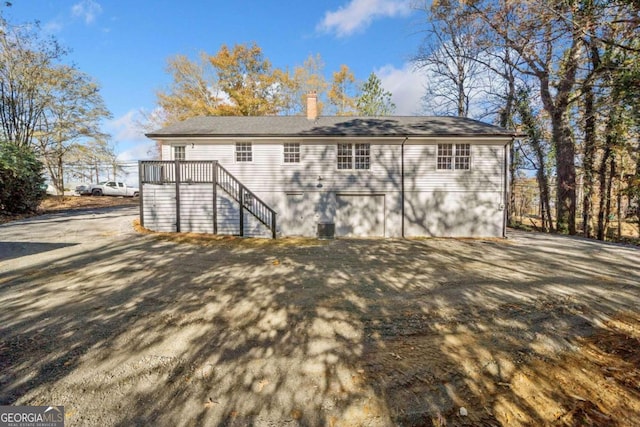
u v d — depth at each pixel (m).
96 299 5.21
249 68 27.53
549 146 17.88
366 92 26.42
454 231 14.09
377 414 2.65
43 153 20.70
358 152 14.33
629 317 4.79
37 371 3.18
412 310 4.98
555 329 4.33
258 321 4.48
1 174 13.26
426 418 2.61
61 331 4.07
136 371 3.22
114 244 9.64
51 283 5.98
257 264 7.89
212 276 6.69
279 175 14.16
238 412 2.65
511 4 11.53
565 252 10.09
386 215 14.22
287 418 2.59
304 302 5.27
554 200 20.42
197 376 3.15
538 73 15.93
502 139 13.75
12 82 18.02
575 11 9.81
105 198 24.38
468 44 18.62
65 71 19.97
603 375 3.26
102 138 23.53
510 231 16.66
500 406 2.77
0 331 4.04
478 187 14.01
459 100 22.64
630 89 11.66
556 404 2.81
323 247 10.77
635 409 2.76
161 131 13.95
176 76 26.59
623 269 7.77
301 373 3.23
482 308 5.07
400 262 8.44
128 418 2.57
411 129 14.34
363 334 4.13
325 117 17.28
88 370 3.22
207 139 13.95
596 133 15.29
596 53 13.37
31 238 9.98
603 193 16.17
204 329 4.20
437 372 3.26
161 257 8.25
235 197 13.27
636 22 8.84
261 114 27.30
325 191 14.23
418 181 14.13
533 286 6.28
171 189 12.89
